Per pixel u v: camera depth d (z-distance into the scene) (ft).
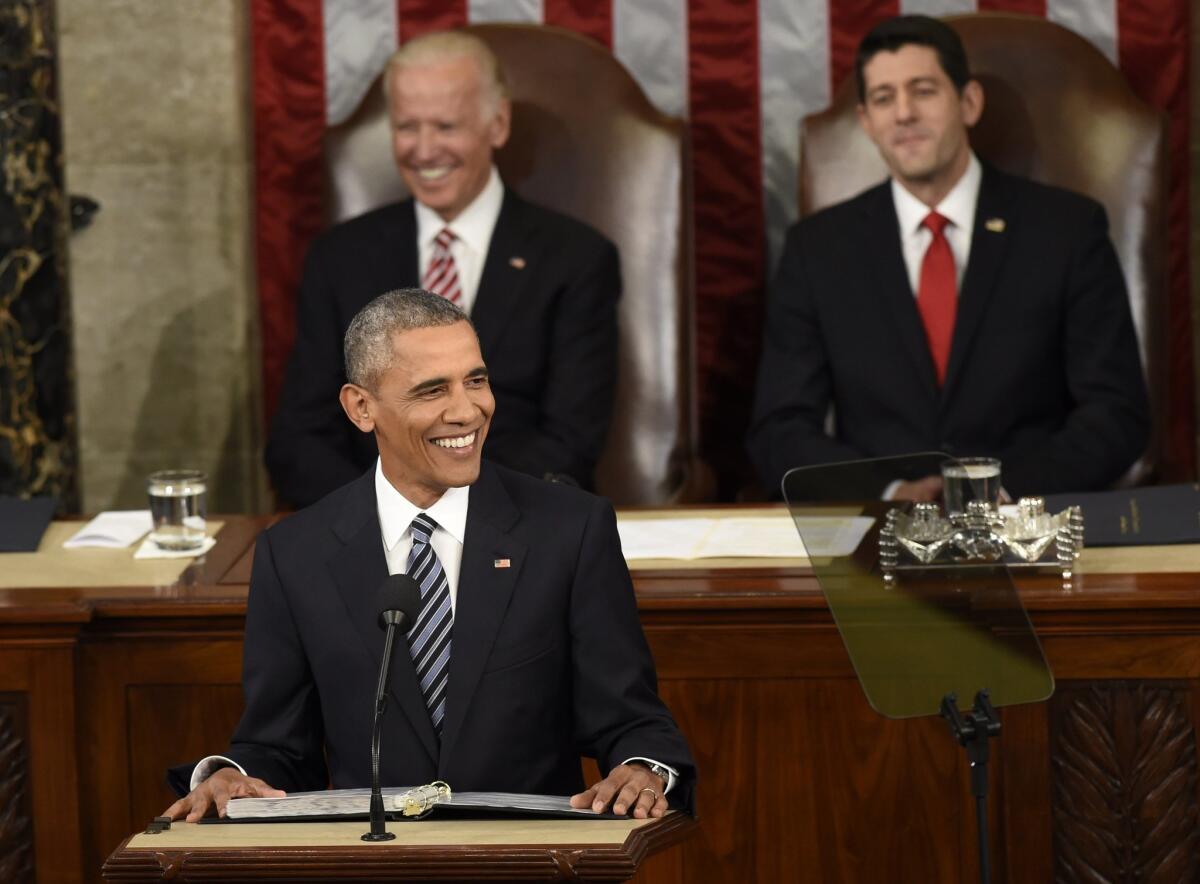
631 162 61.00
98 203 68.80
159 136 68.39
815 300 57.62
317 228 67.56
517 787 32.35
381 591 29.45
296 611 33.09
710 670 40.32
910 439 56.24
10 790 40.45
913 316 56.70
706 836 40.78
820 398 57.21
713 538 44.83
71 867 40.75
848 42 65.87
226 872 26.86
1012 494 53.16
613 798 29.86
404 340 31.63
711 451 68.64
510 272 57.98
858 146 61.36
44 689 40.22
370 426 32.89
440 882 26.78
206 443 70.38
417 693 32.30
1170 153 63.82
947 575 35.73
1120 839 39.73
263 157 67.31
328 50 66.54
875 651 33.55
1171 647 39.11
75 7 67.51
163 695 40.86
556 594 32.76
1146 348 59.26
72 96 68.08
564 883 26.71
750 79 66.39
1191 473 63.05
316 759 33.81
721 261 67.56
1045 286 56.13
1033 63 60.13
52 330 60.59
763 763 40.47
